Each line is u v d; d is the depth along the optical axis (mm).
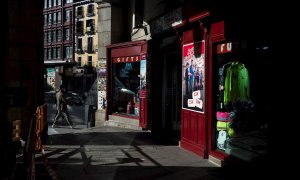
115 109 13734
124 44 12695
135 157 7762
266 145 5691
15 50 8828
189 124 8461
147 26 11570
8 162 3531
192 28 8164
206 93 7531
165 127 10906
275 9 5324
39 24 9891
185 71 8641
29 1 9195
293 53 5004
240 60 6508
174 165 7027
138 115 12367
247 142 6258
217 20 7020
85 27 59656
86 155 7934
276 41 5348
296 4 4883
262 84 5824
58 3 62875
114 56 13523
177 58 10180
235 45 6617
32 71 9250
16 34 8859
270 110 5559
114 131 11906
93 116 14031
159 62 11055
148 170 6621
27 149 4258
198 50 7883
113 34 13734
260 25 5734
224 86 7078
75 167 6801
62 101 13156
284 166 5172
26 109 8719
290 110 5082
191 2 7867
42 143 8305
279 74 5293
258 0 5730
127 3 13922
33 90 9203
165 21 9789
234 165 6480
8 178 3441
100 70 14242
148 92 11219
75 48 61219
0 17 3176
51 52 64500
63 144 9391
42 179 5938
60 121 15547
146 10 11664
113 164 7078
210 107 7441
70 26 61531
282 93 5234
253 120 6094
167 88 10852
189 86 8422
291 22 5000
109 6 13648
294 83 5004
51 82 64250
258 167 5801
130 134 11195
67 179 5969
